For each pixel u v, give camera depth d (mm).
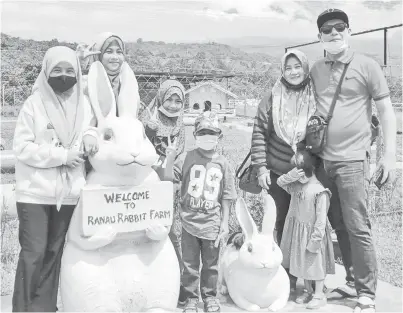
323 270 3945
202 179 3756
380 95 3973
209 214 3723
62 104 3473
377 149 4418
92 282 3240
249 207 4762
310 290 4062
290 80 4164
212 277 3736
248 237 3881
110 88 3494
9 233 4258
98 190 3238
